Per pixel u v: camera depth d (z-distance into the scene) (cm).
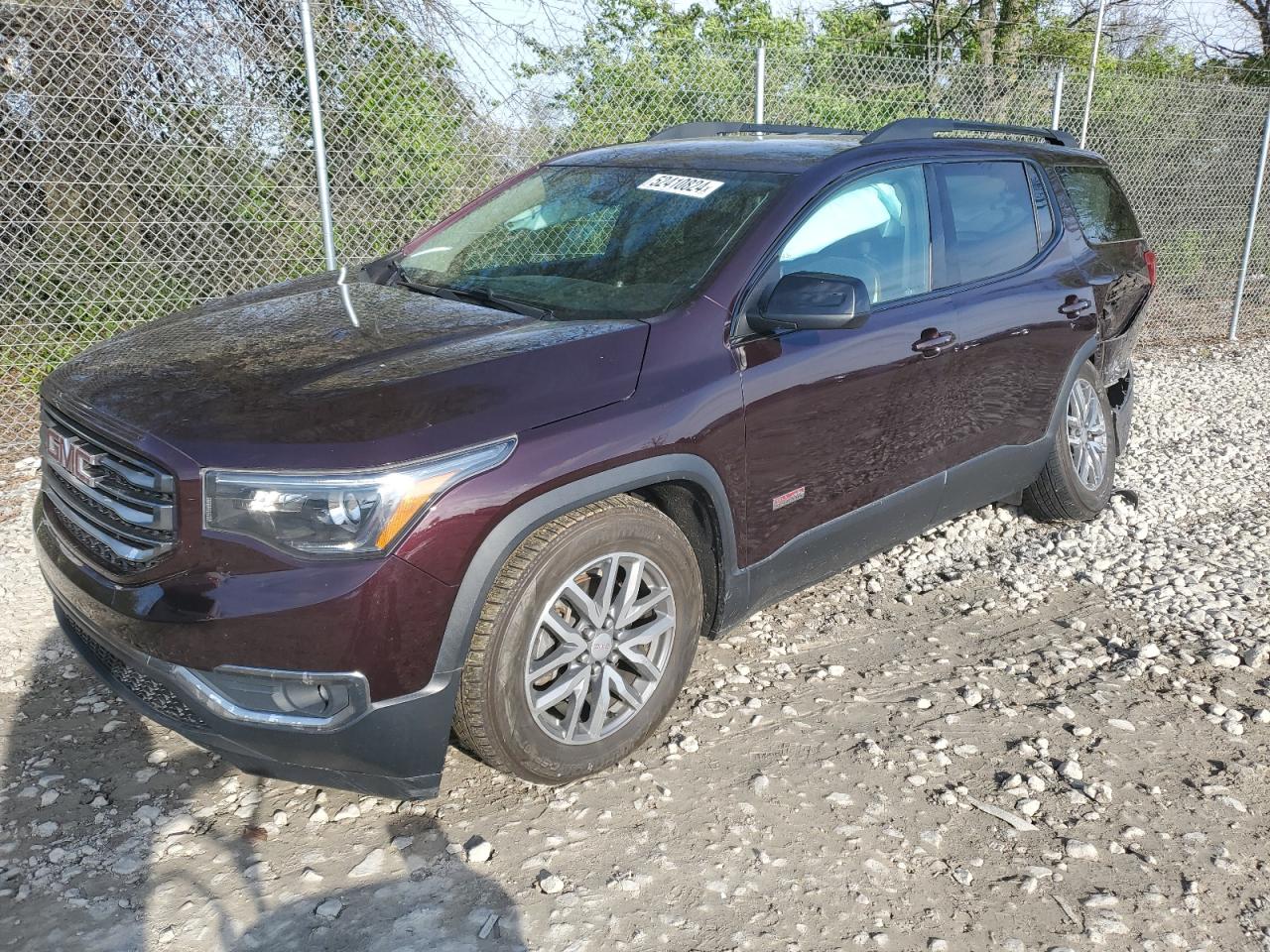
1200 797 302
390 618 241
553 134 720
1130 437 684
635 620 296
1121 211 527
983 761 316
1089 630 406
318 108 618
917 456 384
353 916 243
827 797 294
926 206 390
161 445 246
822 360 333
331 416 248
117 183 652
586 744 289
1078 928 249
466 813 281
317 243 683
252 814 280
